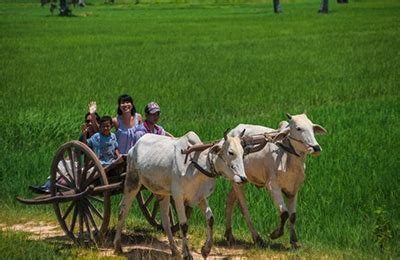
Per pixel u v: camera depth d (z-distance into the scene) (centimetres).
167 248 1373
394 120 2327
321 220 1405
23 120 2212
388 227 1266
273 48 5088
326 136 2062
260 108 2761
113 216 1569
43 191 1456
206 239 1336
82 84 3388
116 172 1408
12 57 4688
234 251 1324
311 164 1755
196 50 5059
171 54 4812
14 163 1866
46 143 2130
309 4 12062
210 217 1236
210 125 2288
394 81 3353
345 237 1309
